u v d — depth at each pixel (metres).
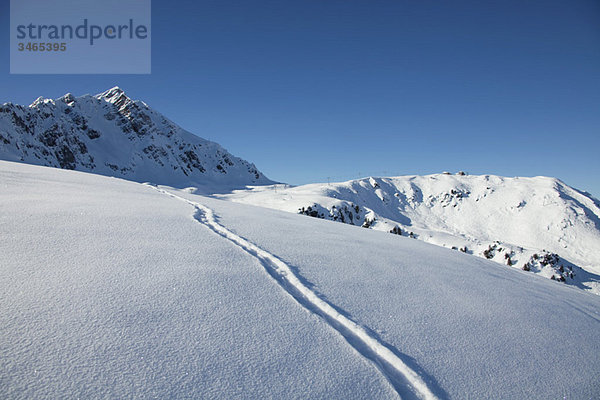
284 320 2.72
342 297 3.40
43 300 2.39
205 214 6.98
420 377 2.25
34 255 3.21
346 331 2.76
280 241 5.38
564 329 3.67
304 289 3.44
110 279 2.92
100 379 1.78
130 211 5.90
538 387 2.42
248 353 2.21
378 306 3.34
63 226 4.32
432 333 2.96
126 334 2.17
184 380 1.88
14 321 2.09
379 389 2.10
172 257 3.74
